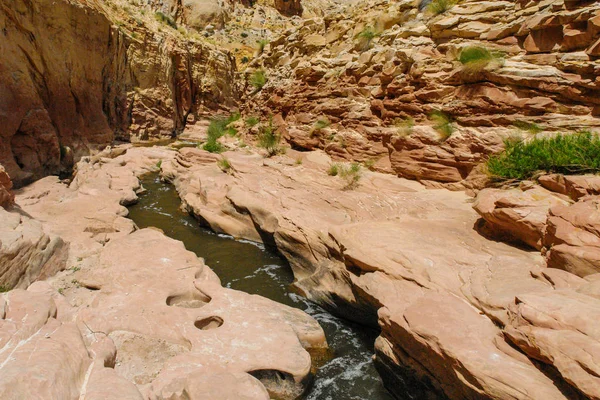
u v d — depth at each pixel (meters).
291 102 18.27
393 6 14.51
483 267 5.91
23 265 7.43
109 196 13.71
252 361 5.57
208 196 12.71
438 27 11.24
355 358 6.69
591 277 4.71
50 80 18.66
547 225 5.82
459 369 4.34
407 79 11.80
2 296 5.38
